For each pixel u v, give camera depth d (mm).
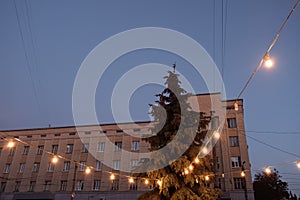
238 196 25359
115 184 30766
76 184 31828
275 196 38656
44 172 33500
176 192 12305
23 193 32531
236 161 27078
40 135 36031
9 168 34750
